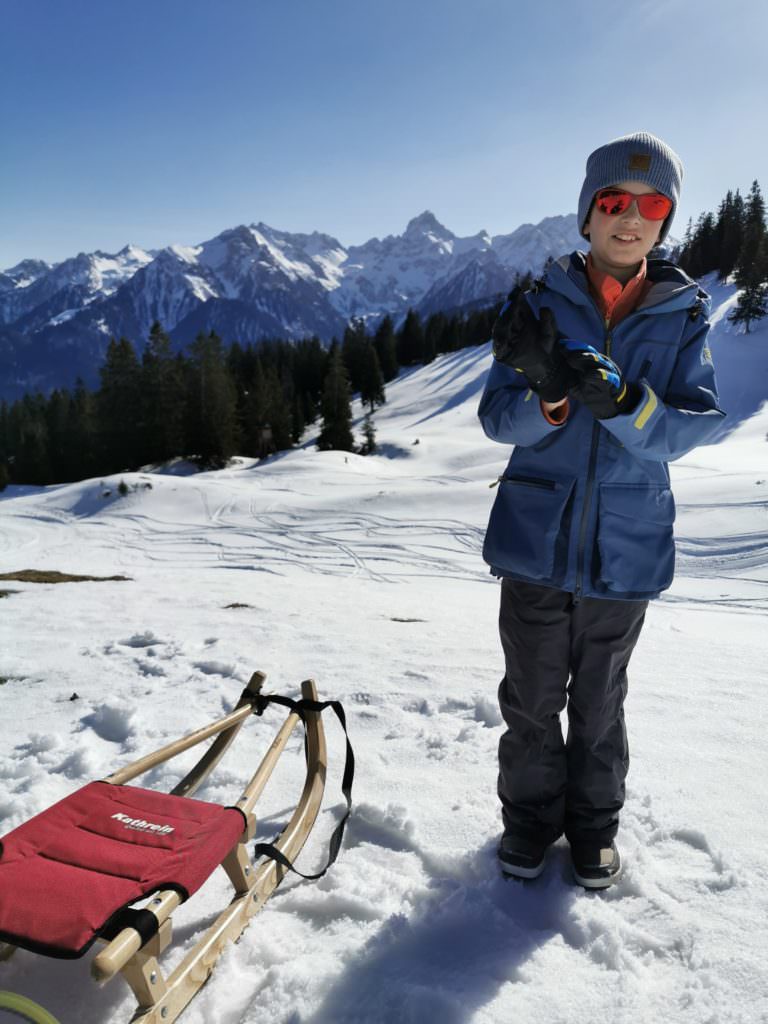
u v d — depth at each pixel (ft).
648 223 6.57
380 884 7.22
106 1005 5.86
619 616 7.02
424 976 5.94
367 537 106.11
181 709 12.34
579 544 6.80
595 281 6.98
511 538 7.07
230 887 7.32
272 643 16.92
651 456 6.42
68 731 11.49
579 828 7.34
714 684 13.11
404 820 8.21
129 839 6.02
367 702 12.62
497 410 6.93
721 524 82.64
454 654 15.89
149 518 135.13
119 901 5.15
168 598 25.03
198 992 5.78
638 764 9.60
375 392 328.70
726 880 6.97
